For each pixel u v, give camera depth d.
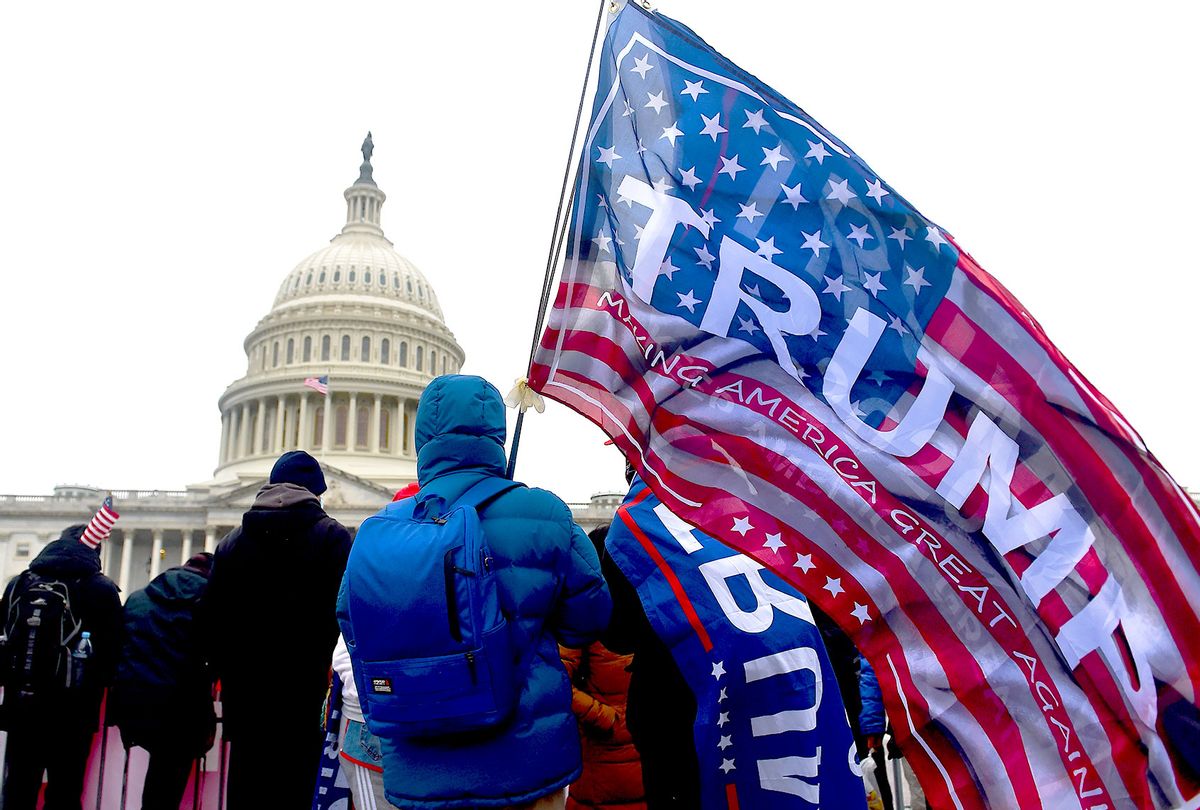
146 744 6.19
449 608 3.11
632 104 4.07
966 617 3.30
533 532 3.46
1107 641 3.19
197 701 6.35
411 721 3.10
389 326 91.94
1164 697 3.14
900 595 3.34
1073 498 3.33
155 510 72.38
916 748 3.24
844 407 3.54
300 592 5.20
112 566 73.69
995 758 3.16
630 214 3.94
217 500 72.00
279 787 5.11
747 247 3.78
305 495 5.41
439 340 96.12
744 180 3.88
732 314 3.73
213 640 5.27
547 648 3.46
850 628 3.32
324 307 92.56
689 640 3.78
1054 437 3.38
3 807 6.68
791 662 3.79
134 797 7.39
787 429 3.57
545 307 3.89
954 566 3.33
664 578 3.90
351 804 4.39
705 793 3.61
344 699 4.23
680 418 3.66
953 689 3.24
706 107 3.99
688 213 3.88
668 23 4.15
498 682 3.12
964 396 3.47
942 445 3.44
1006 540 3.31
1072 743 3.13
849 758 3.80
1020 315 3.53
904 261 3.65
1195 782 3.08
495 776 3.16
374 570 3.22
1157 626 3.20
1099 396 3.44
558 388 3.84
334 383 85.19
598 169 4.03
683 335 3.75
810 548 3.41
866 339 3.60
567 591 3.54
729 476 3.56
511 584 3.37
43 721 6.45
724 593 3.86
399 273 100.12
